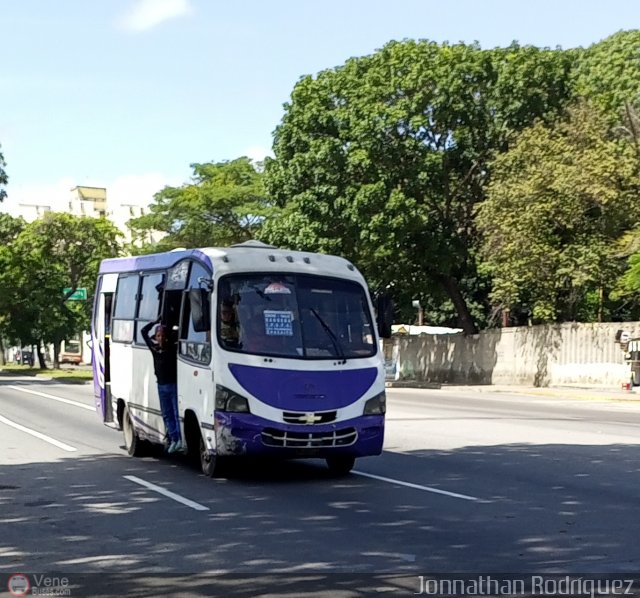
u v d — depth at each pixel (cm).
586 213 3434
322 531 888
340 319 1208
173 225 5191
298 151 3862
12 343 5856
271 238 3859
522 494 1088
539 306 3591
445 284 4203
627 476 1223
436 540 845
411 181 3741
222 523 932
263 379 1135
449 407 2580
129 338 1478
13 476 1268
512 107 3781
